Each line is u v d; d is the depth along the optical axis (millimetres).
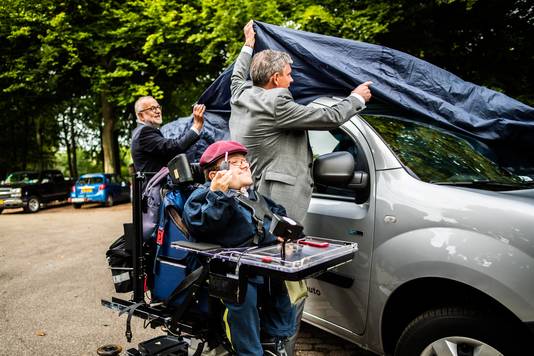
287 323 1976
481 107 2838
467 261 1797
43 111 19781
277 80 2309
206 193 1804
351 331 2355
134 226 2090
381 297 2143
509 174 2549
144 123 2994
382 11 7656
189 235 1916
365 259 2242
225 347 1911
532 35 7684
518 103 2775
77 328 3365
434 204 2010
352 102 2195
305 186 2281
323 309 2525
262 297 1992
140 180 2109
